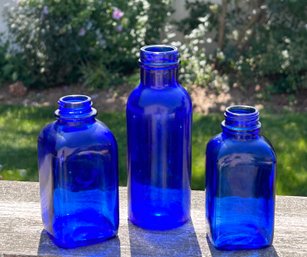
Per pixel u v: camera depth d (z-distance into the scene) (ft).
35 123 4.26
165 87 1.49
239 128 1.41
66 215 1.45
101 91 4.86
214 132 4.04
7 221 1.57
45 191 1.46
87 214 1.46
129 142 1.53
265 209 1.45
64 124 1.43
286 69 4.83
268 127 4.12
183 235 1.52
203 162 3.63
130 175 1.55
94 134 1.44
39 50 4.97
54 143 1.42
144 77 1.49
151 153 1.51
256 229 1.45
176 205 1.55
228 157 1.42
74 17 4.87
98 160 1.44
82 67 5.01
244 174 1.42
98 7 4.94
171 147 1.51
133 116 1.50
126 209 1.66
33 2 4.87
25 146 3.91
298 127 4.12
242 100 4.67
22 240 1.49
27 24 4.97
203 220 1.60
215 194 1.44
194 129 4.09
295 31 4.87
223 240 1.45
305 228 1.55
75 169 1.43
